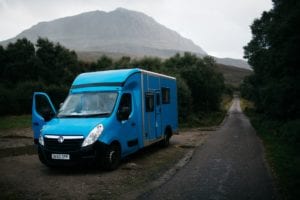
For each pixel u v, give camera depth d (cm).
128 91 1040
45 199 654
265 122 2722
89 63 6284
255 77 3594
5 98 3375
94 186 751
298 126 1544
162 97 1335
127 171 910
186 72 4747
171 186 741
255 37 3206
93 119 917
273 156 1112
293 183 732
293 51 1908
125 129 988
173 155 1192
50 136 870
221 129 2470
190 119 3234
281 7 2138
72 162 847
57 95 3872
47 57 5597
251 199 639
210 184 755
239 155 1169
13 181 808
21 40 5478
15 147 1441
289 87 1981
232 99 15038
